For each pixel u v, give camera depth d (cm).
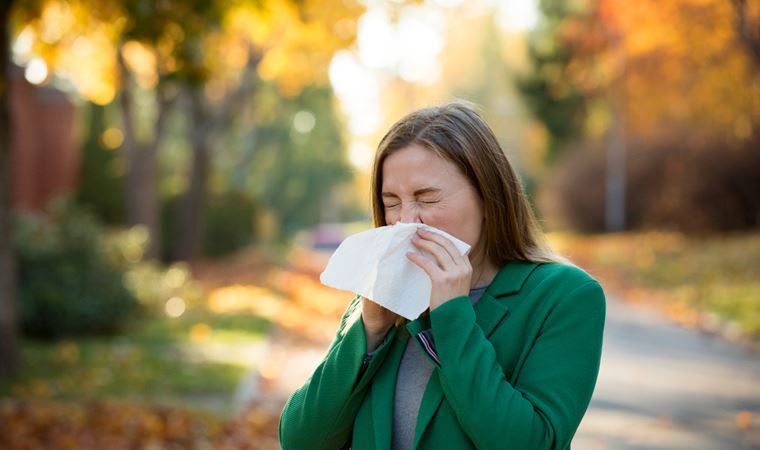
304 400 212
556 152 4134
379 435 202
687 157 2897
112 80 1734
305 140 6122
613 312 1576
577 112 3969
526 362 197
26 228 1235
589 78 3134
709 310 1462
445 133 203
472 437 185
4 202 846
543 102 4031
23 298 1166
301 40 1455
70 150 2720
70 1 833
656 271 2133
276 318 1524
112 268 1270
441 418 196
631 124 2931
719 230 2828
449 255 192
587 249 2900
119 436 669
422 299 194
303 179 6462
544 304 201
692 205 2873
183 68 819
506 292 205
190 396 871
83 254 1245
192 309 1571
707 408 795
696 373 970
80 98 3064
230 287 1970
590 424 739
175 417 732
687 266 2116
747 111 2080
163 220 2509
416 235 196
